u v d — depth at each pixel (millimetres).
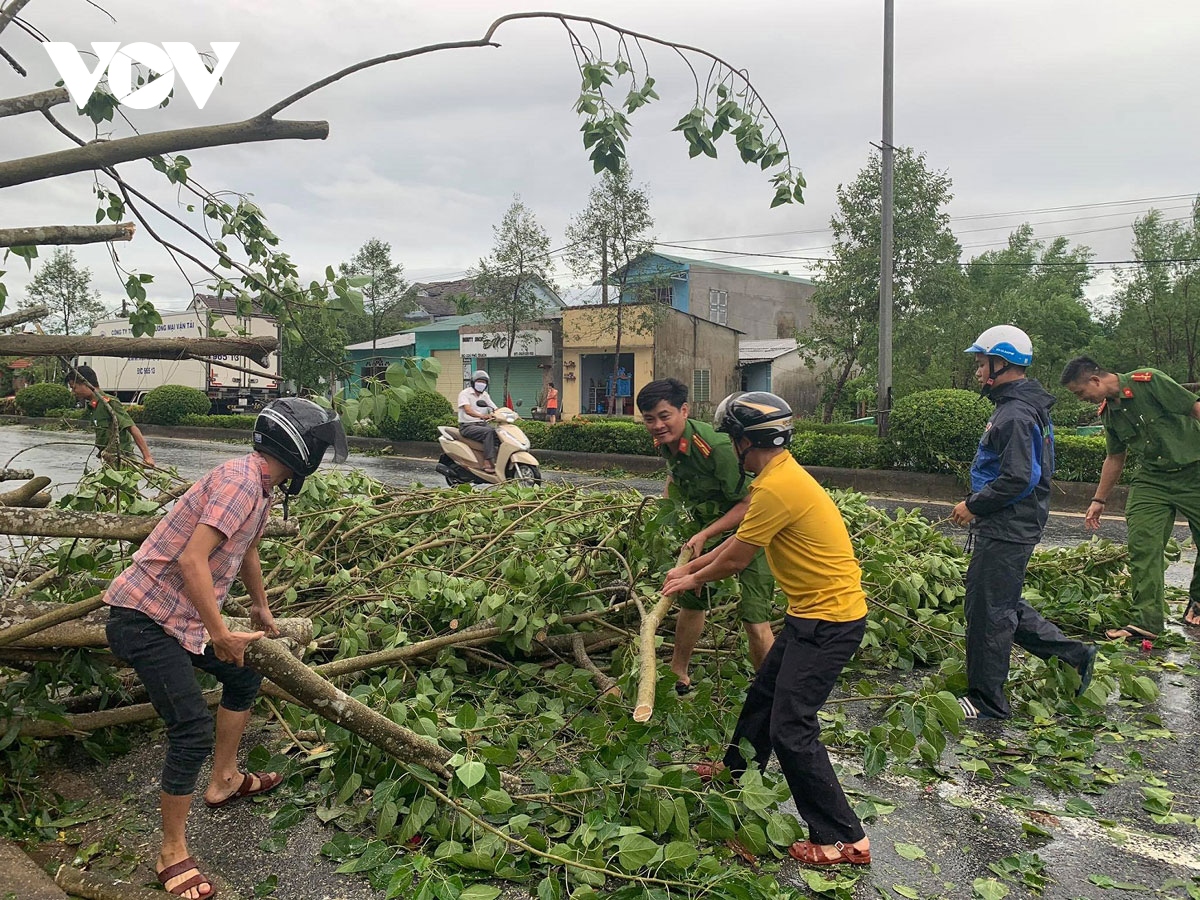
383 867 2979
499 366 33094
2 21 3461
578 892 2695
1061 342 33281
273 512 5359
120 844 3215
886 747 3574
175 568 2930
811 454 15453
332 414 3145
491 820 3256
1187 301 28859
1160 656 5625
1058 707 4680
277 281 4539
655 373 27875
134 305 4402
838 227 22297
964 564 6152
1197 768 3994
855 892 2951
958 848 3264
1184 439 5605
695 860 2854
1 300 3691
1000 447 4352
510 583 4621
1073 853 3230
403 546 5637
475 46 3418
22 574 4758
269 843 3213
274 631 3506
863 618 3156
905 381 23812
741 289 39750
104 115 4184
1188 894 2959
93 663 3574
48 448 18750
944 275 21781
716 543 4281
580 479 16094
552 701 4215
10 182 3064
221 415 27484
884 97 15406
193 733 2914
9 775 3631
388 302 32406
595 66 3713
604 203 24922
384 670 4508
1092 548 6617
